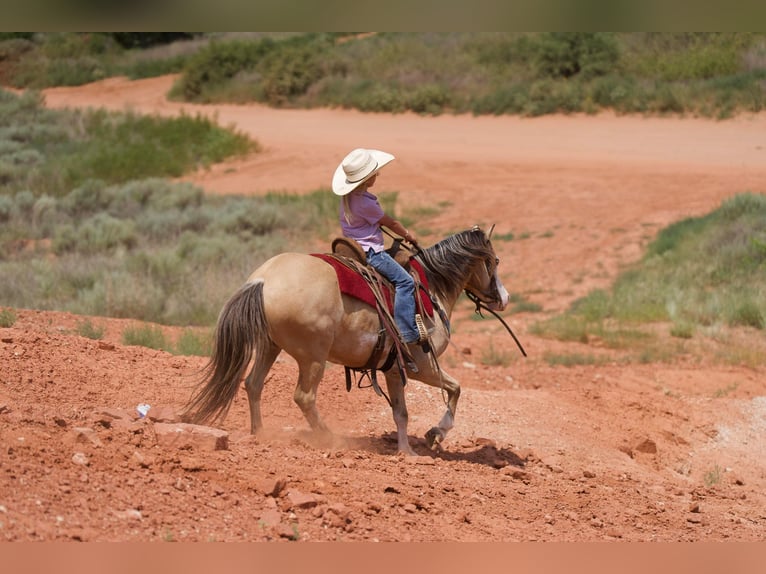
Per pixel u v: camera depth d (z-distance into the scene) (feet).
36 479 38.68
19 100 280.72
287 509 42.42
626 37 274.16
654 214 159.43
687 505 58.90
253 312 51.42
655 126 230.89
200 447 48.14
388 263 55.57
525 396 83.66
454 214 169.68
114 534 35.76
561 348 108.37
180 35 429.79
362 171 54.65
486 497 51.49
